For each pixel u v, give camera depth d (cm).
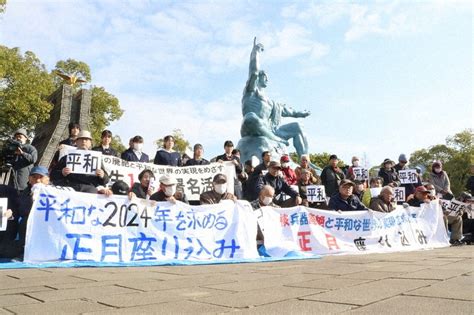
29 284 401
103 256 646
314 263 641
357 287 362
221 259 714
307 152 3033
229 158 1145
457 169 5828
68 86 2944
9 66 3061
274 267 583
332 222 902
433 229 1080
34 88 3153
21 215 682
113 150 996
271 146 2717
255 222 796
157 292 350
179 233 720
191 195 1002
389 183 1307
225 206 779
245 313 261
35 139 3412
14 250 666
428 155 6319
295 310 268
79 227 647
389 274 451
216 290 360
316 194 1055
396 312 254
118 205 687
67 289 368
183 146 4878
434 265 538
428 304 275
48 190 644
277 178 1017
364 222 937
